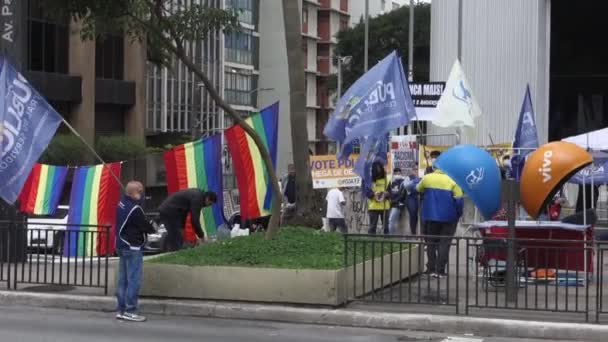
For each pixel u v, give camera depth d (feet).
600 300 34.35
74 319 37.17
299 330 34.88
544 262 37.01
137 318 36.63
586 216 47.34
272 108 51.39
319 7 307.58
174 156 52.47
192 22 43.06
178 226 49.57
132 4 42.50
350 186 71.00
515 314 35.73
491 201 40.24
